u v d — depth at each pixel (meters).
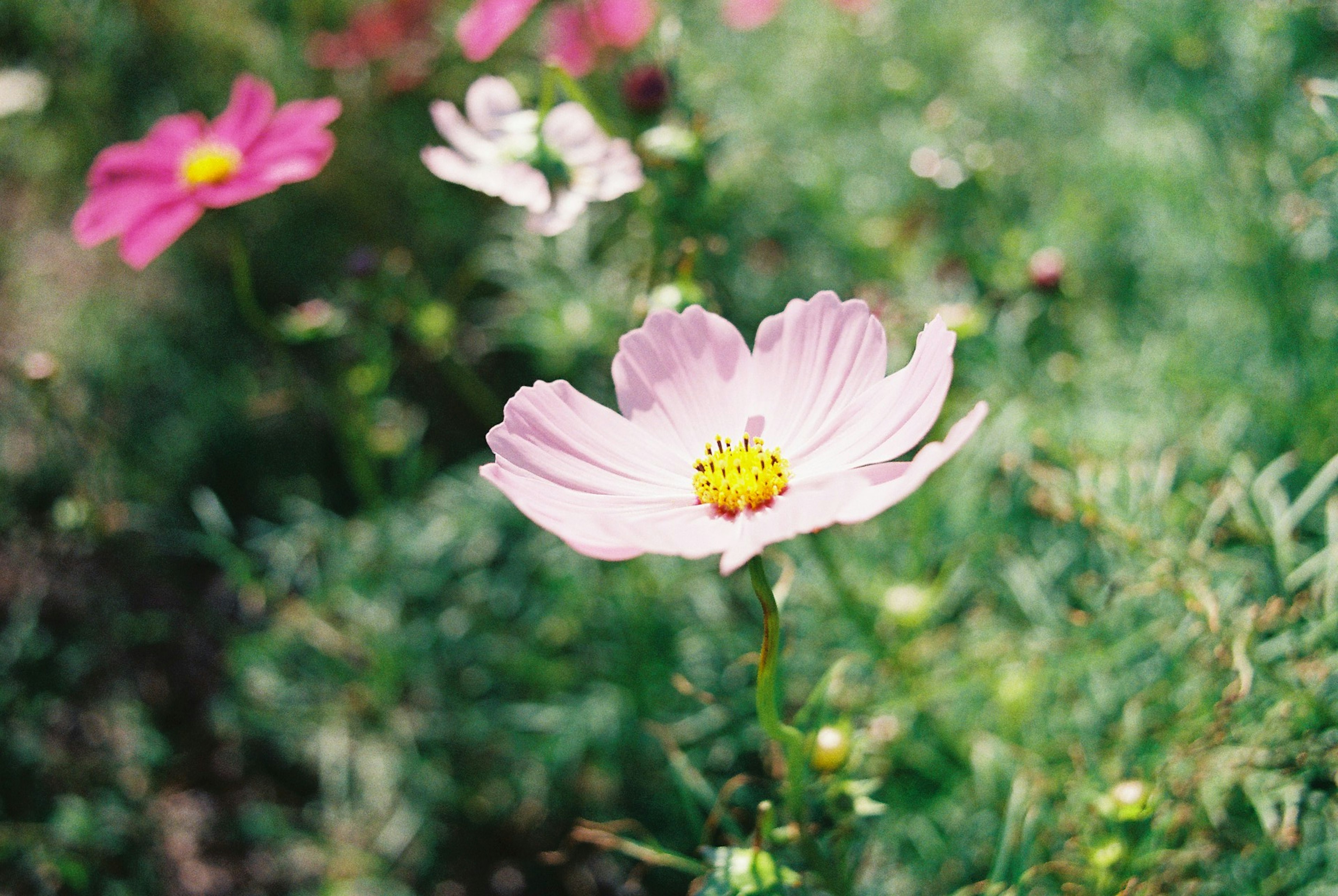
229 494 0.57
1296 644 0.36
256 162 0.42
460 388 0.55
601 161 0.39
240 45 0.60
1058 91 0.55
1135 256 0.52
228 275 0.60
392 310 0.46
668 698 0.47
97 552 0.51
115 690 0.50
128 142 0.61
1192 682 0.39
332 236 0.60
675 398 0.32
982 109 0.57
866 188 0.56
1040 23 0.57
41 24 0.59
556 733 0.47
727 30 0.59
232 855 0.49
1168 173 0.50
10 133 0.60
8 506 0.51
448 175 0.39
